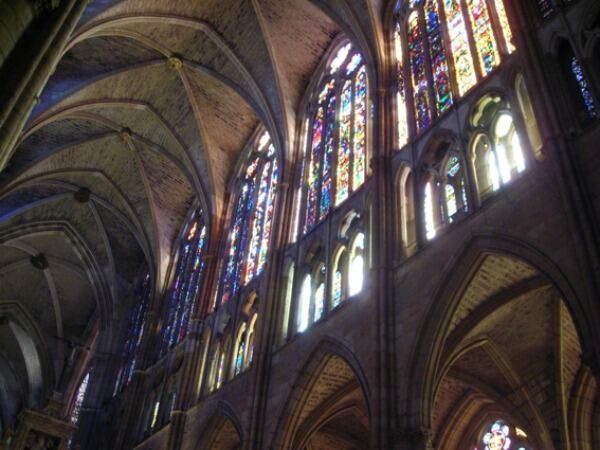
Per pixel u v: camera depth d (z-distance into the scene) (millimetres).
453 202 19031
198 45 33750
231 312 29438
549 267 14523
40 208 42281
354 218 23422
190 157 37156
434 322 17188
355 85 28688
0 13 13789
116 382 40062
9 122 14445
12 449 30750
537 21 17828
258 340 24500
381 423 16547
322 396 22688
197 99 35719
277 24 31719
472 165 18750
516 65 18516
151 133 38219
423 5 25562
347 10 27516
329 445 27750
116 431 35844
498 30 20375
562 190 14648
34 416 31906
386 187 21578
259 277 28609
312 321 23062
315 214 26672
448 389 23469
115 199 41906
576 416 19484
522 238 15539
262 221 31547
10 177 35562
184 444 27109
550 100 16031
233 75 34094
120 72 33719
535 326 19734
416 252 18969
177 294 37781
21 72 14773
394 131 23312
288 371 22453
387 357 17719
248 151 36781
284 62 32219
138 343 40188
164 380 33031
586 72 15766
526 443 21953
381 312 18547
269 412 22344
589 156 14641
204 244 36062
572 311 13477
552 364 20297
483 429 23781
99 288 44750
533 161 16453
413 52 24875
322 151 28828
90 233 44281
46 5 15523
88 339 48938
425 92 22812
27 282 47250
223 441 26250
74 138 37656
